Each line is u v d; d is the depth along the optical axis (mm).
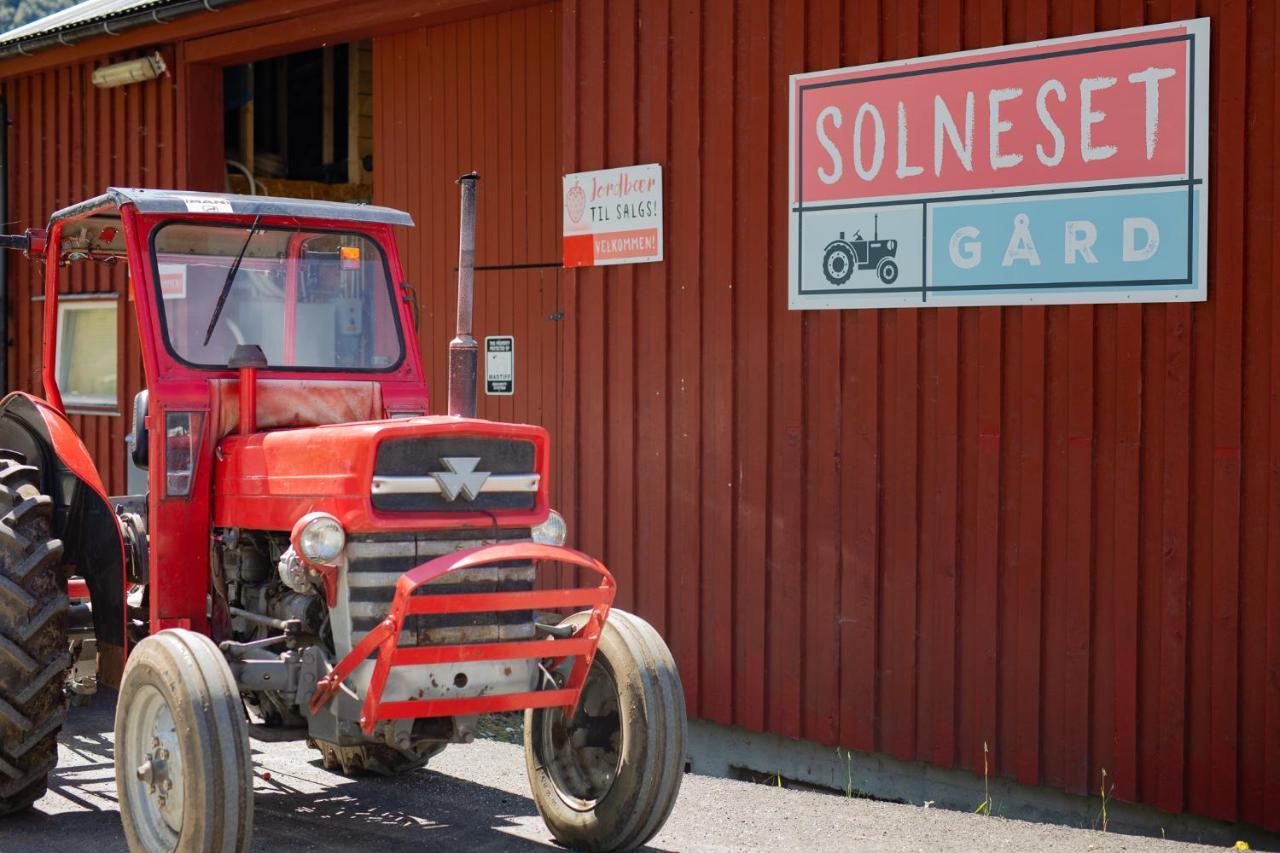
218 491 5375
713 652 7594
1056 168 6219
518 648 4785
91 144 11961
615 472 8070
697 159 7617
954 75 6531
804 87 7082
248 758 4555
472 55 9594
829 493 7055
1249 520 5738
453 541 4879
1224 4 5762
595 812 5148
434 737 5008
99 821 5660
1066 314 6227
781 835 5762
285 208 5633
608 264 8070
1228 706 5781
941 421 6621
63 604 5500
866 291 6867
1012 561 6391
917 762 6797
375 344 5828
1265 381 5691
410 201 10094
